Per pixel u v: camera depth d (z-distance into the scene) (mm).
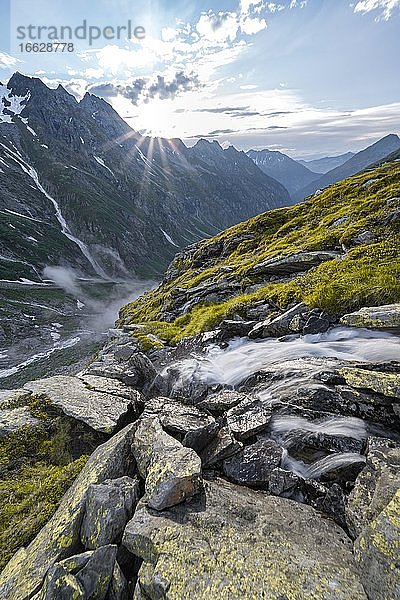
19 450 13438
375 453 10070
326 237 35906
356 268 25375
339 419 12359
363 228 33688
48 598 7582
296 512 9211
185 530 8438
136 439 11781
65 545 8945
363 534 7578
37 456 13352
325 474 10547
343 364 15133
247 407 13805
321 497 9680
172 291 44781
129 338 31438
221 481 10719
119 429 14305
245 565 7559
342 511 9039
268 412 13172
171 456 10203
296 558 7688
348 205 46000
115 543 8875
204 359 20703
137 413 15734
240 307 26422
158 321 38719
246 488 10422
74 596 7602
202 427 12117
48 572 8164
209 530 8445
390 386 11766
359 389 12727
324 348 17859
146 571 7742
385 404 11977
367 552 7230
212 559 7711
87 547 8891
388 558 6824
